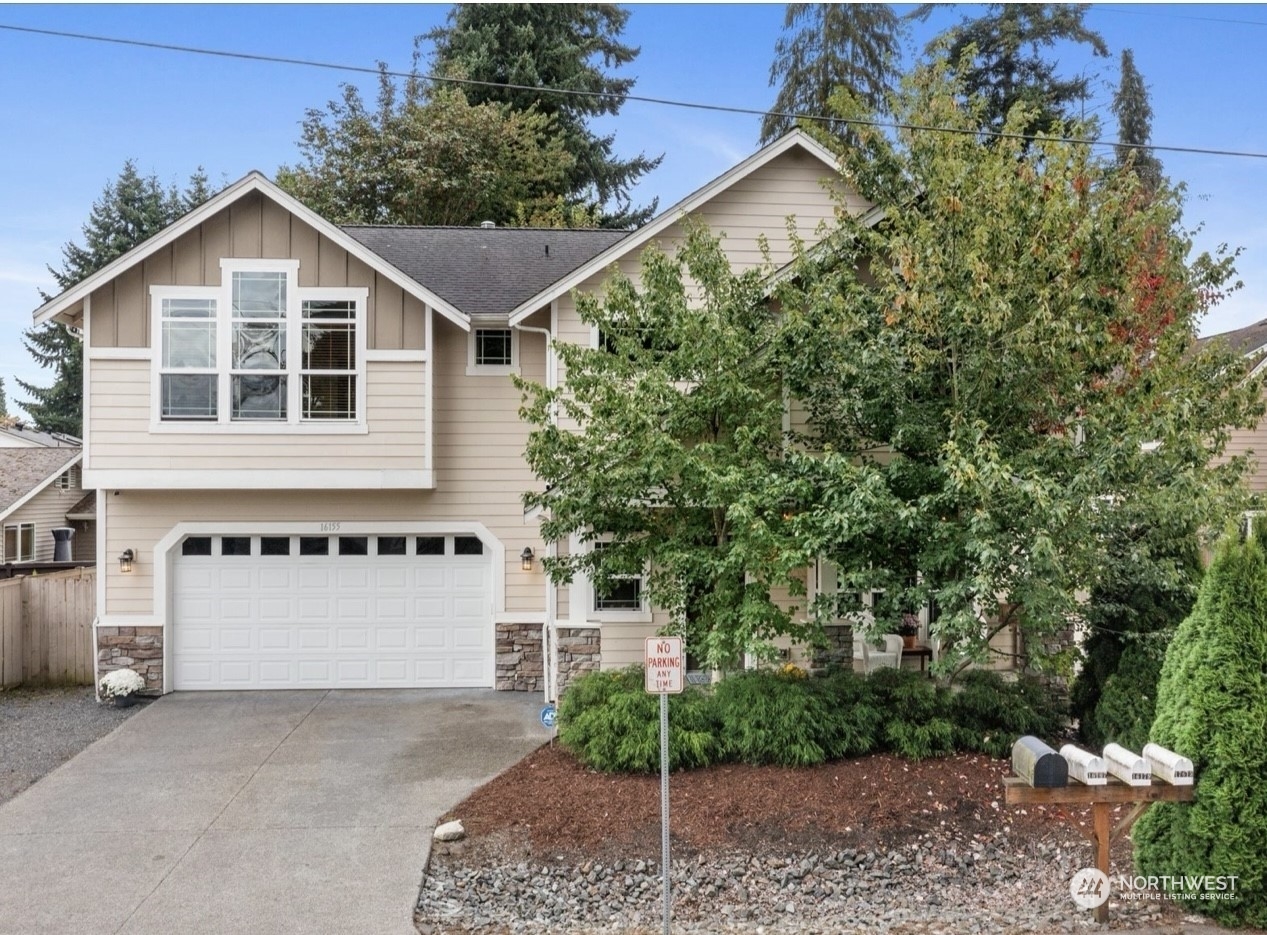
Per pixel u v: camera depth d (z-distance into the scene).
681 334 9.08
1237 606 5.68
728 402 9.17
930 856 6.83
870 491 7.78
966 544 7.69
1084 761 5.49
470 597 12.68
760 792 7.73
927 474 8.62
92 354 11.48
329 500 12.41
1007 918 5.83
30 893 6.32
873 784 7.78
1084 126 12.58
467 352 12.63
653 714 8.62
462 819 7.66
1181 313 10.59
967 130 8.88
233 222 11.73
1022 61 24.36
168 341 11.60
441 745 9.84
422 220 26.09
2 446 27.00
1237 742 5.46
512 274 13.88
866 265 11.34
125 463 11.52
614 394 8.81
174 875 6.62
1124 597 8.98
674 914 6.12
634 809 7.60
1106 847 5.62
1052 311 8.08
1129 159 10.82
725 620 8.83
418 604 12.63
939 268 8.05
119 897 6.26
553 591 12.16
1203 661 5.70
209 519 12.27
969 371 8.41
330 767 9.11
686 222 9.98
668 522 9.79
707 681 11.80
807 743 8.21
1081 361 8.55
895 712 8.64
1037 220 8.33
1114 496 8.41
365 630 12.59
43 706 11.73
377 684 12.58
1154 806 5.91
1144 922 5.59
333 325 11.85
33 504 22.80
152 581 12.19
